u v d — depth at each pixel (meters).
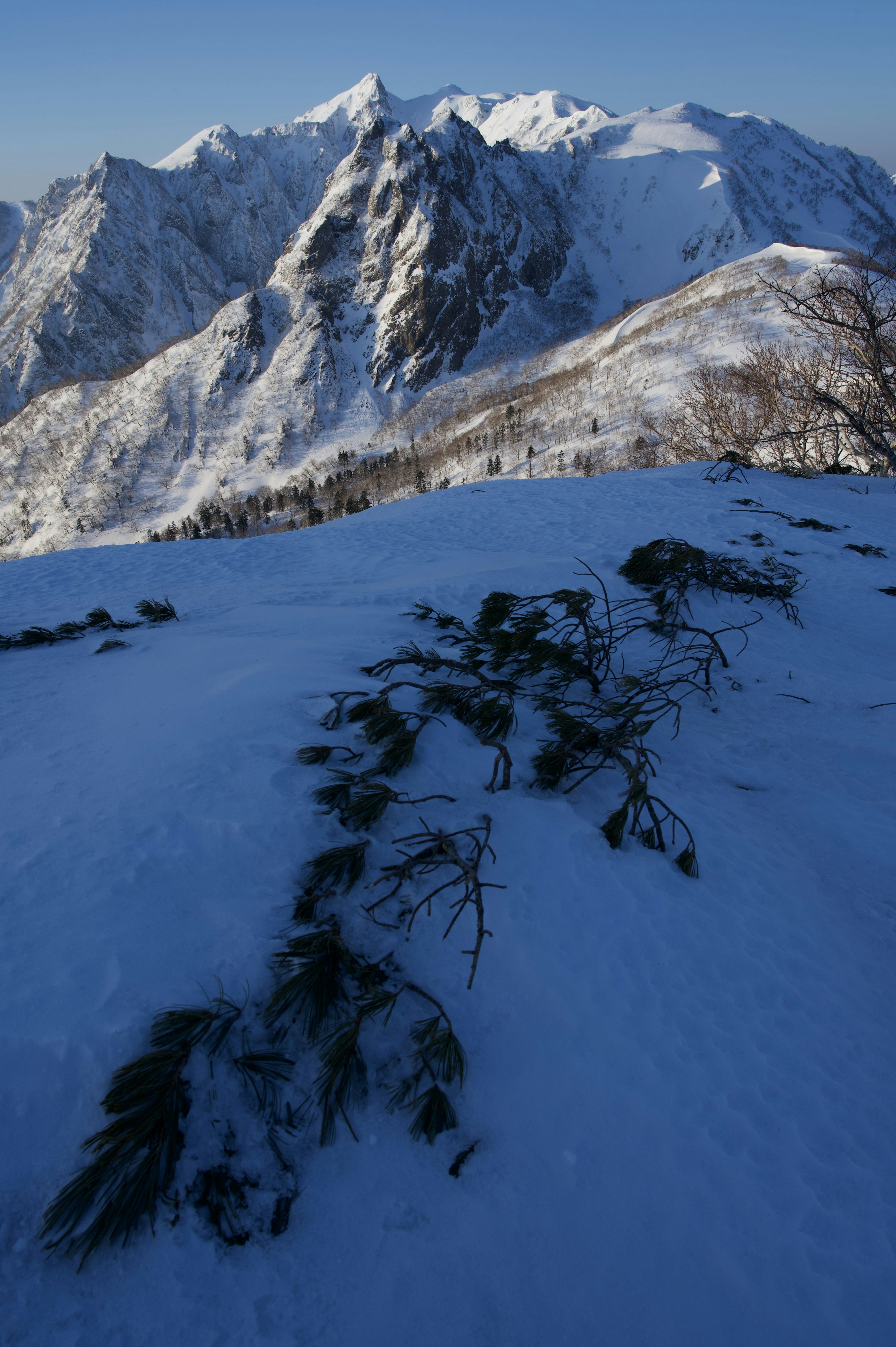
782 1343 1.37
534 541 8.73
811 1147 1.72
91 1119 1.47
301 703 3.01
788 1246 1.52
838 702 4.52
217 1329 1.27
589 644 4.19
